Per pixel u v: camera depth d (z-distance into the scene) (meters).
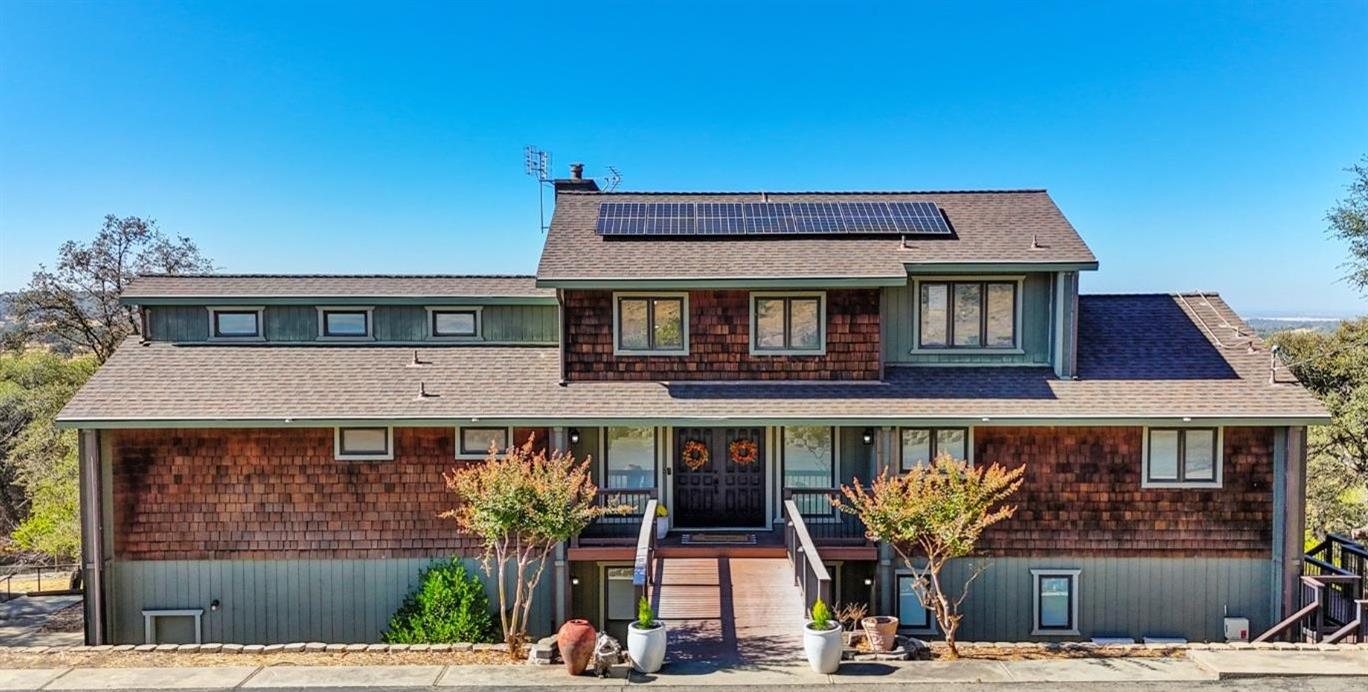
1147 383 14.86
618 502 15.12
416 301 16.80
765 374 15.19
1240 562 14.43
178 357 16.08
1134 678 10.73
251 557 14.59
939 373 15.38
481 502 11.95
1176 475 14.43
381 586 14.66
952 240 16.09
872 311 15.12
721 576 13.84
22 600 20.41
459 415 14.19
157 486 14.50
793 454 15.45
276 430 14.55
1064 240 15.79
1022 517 14.52
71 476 22.08
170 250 29.72
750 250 15.84
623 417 14.15
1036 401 14.41
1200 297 17.75
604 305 15.20
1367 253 25.12
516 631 13.56
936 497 11.93
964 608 14.62
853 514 14.12
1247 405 14.10
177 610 14.53
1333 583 13.52
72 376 32.62
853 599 15.00
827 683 10.52
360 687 10.56
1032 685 10.50
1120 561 14.50
